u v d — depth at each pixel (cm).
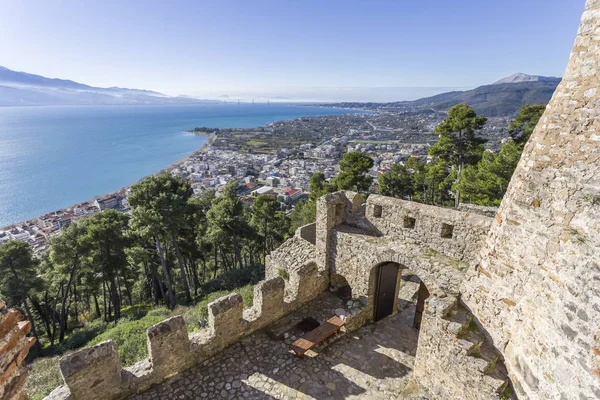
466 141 2747
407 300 1305
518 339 599
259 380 877
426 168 3562
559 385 488
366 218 1239
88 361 735
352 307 1113
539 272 545
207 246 3136
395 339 1054
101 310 3362
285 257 1512
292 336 1055
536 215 556
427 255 1014
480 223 922
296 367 924
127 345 1242
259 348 997
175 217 2248
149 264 2728
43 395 1039
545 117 564
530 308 565
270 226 3541
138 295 3547
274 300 1103
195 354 919
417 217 1077
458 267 945
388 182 3516
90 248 2359
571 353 467
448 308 731
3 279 2106
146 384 837
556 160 524
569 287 477
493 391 630
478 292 711
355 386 863
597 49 473
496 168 2084
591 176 466
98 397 770
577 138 493
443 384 753
